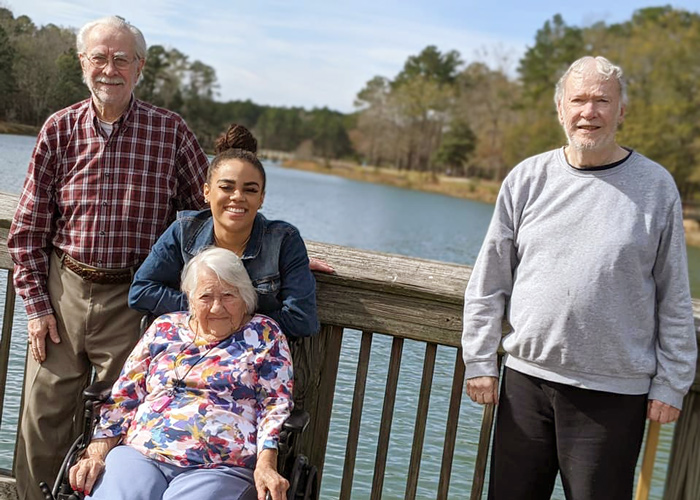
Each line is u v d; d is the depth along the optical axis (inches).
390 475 126.0
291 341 100.5
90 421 92.4
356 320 103.1
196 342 96.0
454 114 2183.8
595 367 85.4
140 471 88.6
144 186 106.0
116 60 102.1
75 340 108.2
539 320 86.9
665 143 1691.7
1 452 126.8
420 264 104.0
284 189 432.8
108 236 105.4
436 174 2158.0
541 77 2106.3
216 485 86.9
